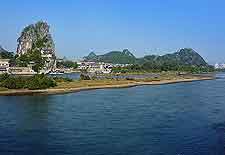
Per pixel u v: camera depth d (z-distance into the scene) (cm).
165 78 19938
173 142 4375
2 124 5522
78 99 9119
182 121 5847
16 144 4284
